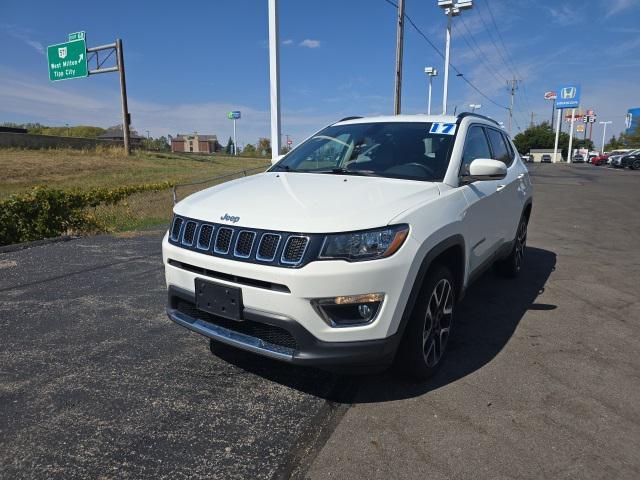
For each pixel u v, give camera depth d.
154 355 3.53
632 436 2.58
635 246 7.68
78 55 30.20
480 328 4.08
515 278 5.65
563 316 4.38
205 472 2.27
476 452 2.43
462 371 3.30
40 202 8.65
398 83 20.95
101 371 3.28
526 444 2.50
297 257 2.50
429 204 2.96
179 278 2.97
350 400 2.93
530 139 98.06
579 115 112.50
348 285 2.48
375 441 2.52
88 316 4.32
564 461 2.37
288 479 2.23
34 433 2.56
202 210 2.95
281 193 3.02
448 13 25.78
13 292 5.03
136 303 4.68
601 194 16.88
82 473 2.26
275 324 2.55
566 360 3.48
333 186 3.14
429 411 2.80
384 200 2.83
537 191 18.09
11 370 3.29
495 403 2.89
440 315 3.22
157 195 13.70
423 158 3.61
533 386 3.10
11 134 37.72
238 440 2.52
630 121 91.62
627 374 3.27
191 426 2.64
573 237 8.49
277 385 3.11
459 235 3.21
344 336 2.54
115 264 6.26
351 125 4.37
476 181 3.64
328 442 2.51
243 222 2.68
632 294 5.07
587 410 2.82
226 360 3.46
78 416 2.73
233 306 2.67
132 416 2.73
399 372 3.09
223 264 2.67
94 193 12.02
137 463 2.33
